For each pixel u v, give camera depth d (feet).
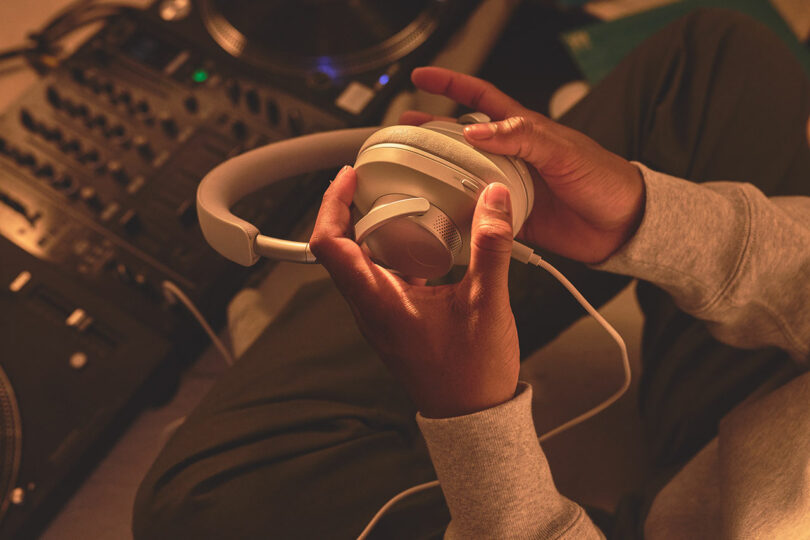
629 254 1.69
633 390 3.05
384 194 1.48
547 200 1.87
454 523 1.52
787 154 2.34
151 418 2.82
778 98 2.37
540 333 2.47
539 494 1.45
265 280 2.75
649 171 1.67
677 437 2.27
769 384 1.94
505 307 1.32
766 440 1.67
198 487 1.92
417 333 1.34
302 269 2.85
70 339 2.41
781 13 3.86
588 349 3.18
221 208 1.60
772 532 1.47
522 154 1.52
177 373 2.60
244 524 1.87
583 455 2.92
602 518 2.11
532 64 4.08
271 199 2.61
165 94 2.84
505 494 1.41
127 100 2.80
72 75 2.85
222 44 2.95
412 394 1.44
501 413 1.36
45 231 2.56
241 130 2.74
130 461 2.73
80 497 2.65
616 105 2.39
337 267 1.39
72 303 2.45
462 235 1.46
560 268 2.29
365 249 1.59
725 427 1.87
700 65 2.37
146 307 2.48
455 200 1.41
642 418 2.62
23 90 3.11
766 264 1.65
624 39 3.79
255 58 2.92
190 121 2.78
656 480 2.16
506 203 1.31
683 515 1.87
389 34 3.00
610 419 2.99
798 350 1.79
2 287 2.46
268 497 1.90
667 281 1.74
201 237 2.57
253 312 2.66
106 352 2.40
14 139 2.73
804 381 1.67
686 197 1.65
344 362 2.18
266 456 1.96
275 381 2.13
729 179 2.29
